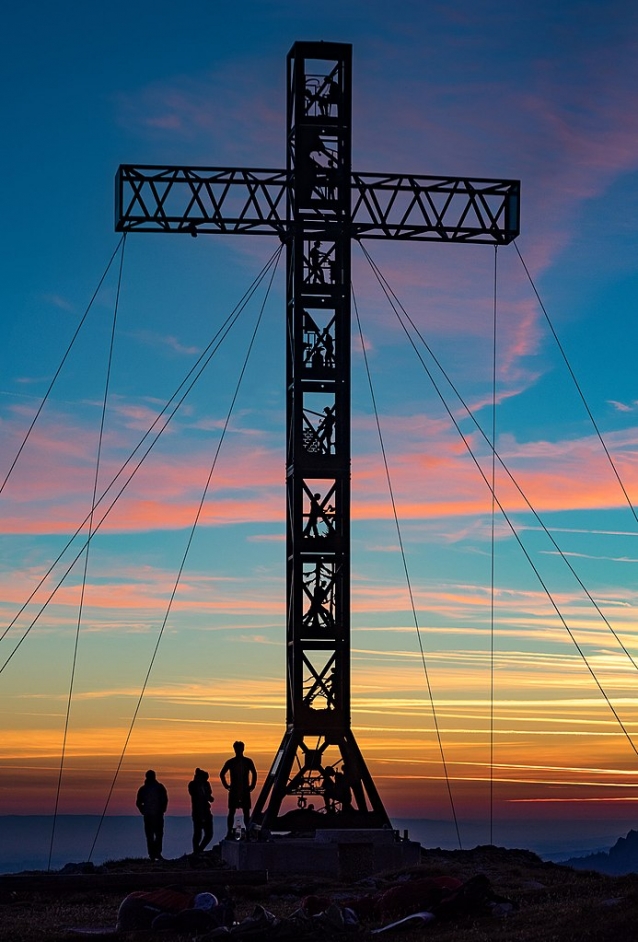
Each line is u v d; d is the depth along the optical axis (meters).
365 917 26.48
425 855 43.03
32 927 27.81
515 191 46.25
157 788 41.16
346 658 43.34
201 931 25.55
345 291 44.66
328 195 45.28
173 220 44.91
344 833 40.59
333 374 44.28
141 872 36.84
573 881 34.41
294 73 45.41
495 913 25.67
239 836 41.34
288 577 44.38
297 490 43.88
